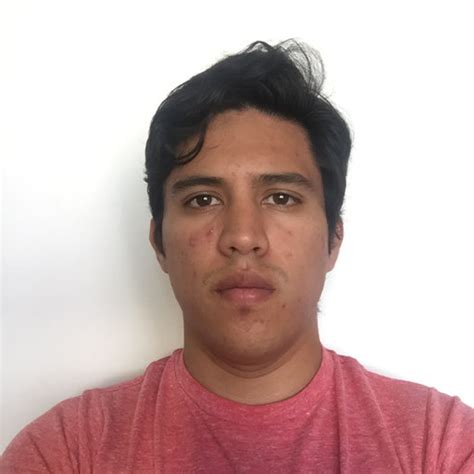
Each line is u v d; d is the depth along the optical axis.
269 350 0.78
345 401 0.83
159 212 0.88
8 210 1.06
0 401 1.07
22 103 1.04
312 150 0.85
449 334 1.04
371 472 0.75
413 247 1.04
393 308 1.05
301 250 0.79
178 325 1.09
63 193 1.06
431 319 1.04
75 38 1.04
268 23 1.03
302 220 0.80
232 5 1.03
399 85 1.02
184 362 0.88
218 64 0.84
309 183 0.82
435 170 1.03
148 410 0.84
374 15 1.02
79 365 1.08
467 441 0.78
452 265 1.03
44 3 1.04
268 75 0.82
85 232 1.07
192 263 0.79
